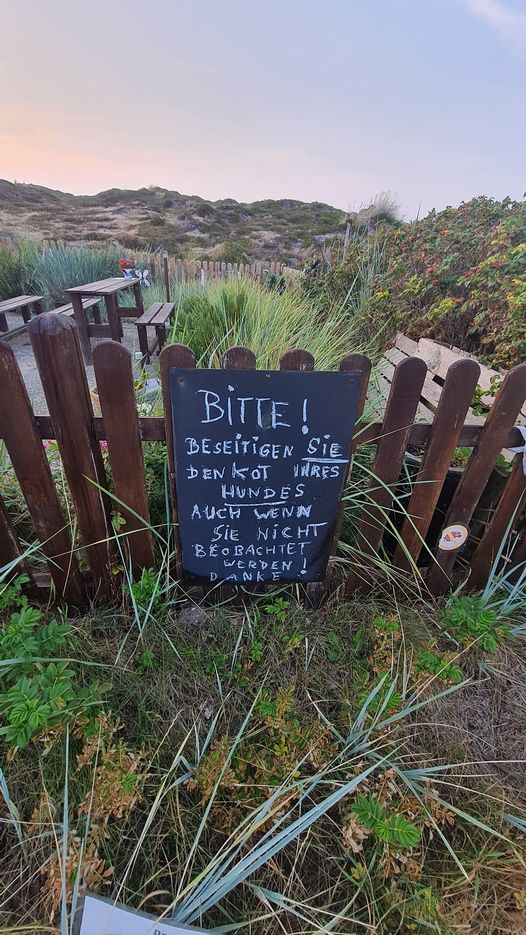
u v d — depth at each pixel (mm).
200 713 1385
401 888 1074
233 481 1495
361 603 1790
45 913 989
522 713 1474
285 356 1309
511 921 1029
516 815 1221
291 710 1357
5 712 1155
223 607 1766
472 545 1890
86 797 1094
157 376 3139
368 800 1116
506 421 1479
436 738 1370
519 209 3533
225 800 1184
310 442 1444
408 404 1414
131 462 1435
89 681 1405
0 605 1491
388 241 4656
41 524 1524
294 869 1062
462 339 3006
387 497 1622
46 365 1229
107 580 1686
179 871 1067
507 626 1682
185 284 8211
